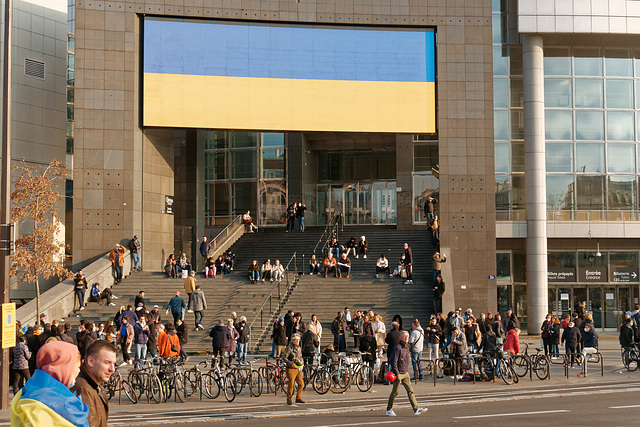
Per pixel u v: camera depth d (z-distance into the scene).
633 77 43.41
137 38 38.06
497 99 42.97
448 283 35.31
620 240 42.66
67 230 52.22
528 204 41.16
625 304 42.53
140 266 37.16
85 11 37.53
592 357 28.47
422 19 39.19
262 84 38.72
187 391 19.62
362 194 55.97
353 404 17.80
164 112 38.06
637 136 43.22
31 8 45.41
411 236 42.34
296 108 38.84
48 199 30.55
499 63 43.06
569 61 43.19
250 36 38.81
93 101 37.34
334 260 36.53
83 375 4.89
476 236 38.03
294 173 53.44
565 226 41.75
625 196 42.78
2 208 17.11
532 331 40.34
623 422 13.56
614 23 40.62
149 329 24.91
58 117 46.53
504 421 13.93
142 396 19.70
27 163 44.22
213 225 54.94
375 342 22.89
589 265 42.56
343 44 39.16
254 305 33.41
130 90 37.66
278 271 35.44
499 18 43.03
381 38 39.22
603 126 43.06
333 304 33.84
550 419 14.09
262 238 44.59
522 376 23.38
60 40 46.97
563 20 40.62
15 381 19.28
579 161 42.78
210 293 34.62
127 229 37.12
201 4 38.56
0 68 43.25
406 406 17.11
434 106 39.06
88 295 33.62
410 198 49.47
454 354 22.78
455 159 38.47
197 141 46.19
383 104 39.06
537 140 41.16
